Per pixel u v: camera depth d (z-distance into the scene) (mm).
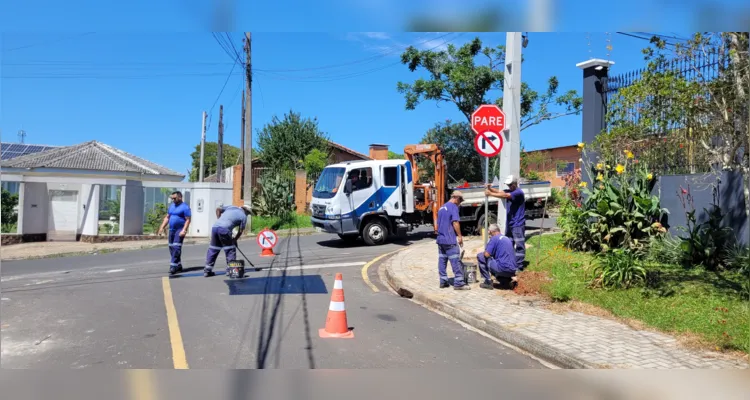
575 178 11914
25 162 20922
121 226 20750
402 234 16891
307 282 9773
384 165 15398
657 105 8258
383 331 6566
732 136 7996
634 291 7441
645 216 9586
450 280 9383
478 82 25531
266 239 13586
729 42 7355
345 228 15117
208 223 21391
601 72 12188
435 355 5691
